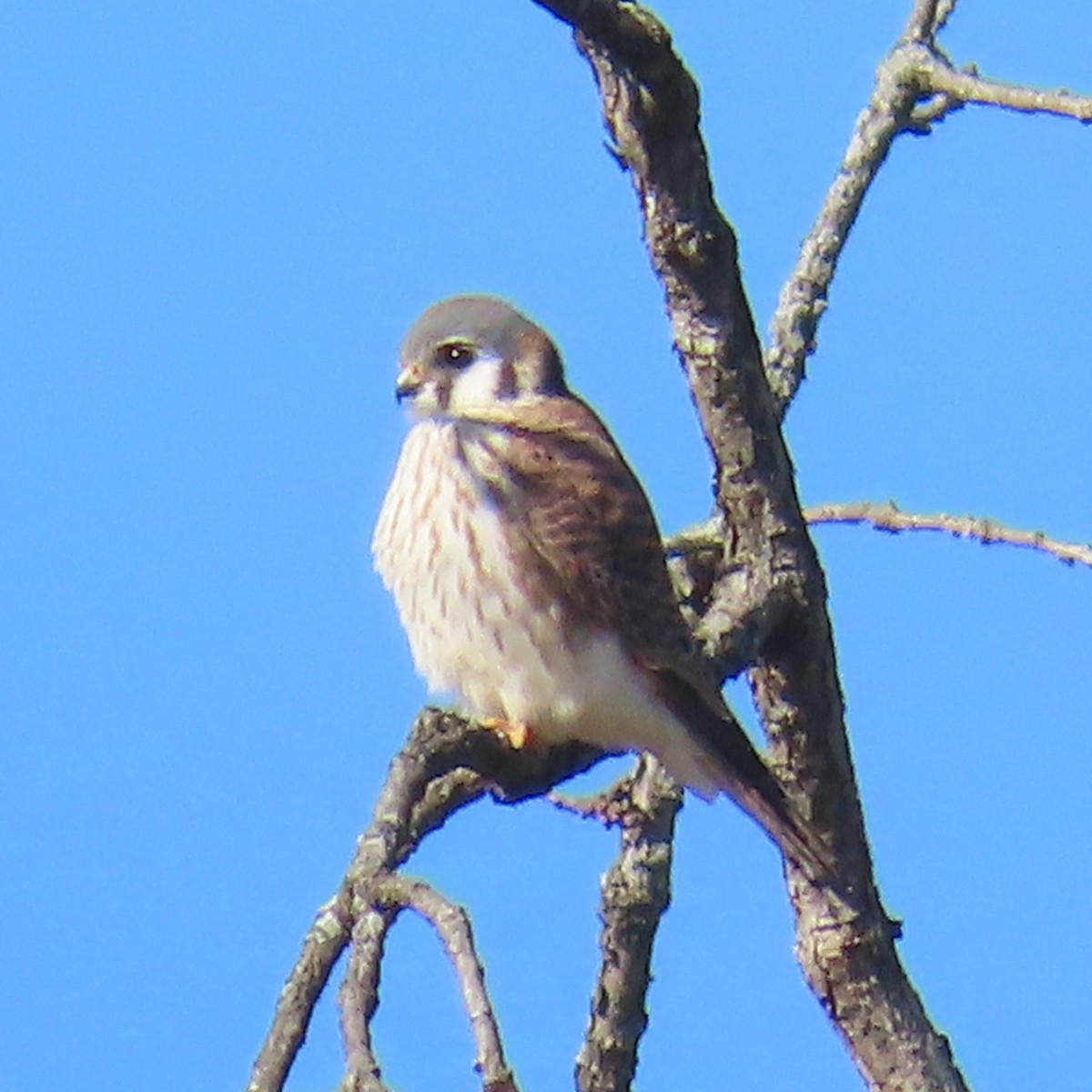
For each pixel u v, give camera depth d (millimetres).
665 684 10211
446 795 9180
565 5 8164
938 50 11305
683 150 8852
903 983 10078
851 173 11258
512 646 10695
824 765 9961
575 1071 10531
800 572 9719
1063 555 10406
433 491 10898
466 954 6645
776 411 9750
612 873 10469
